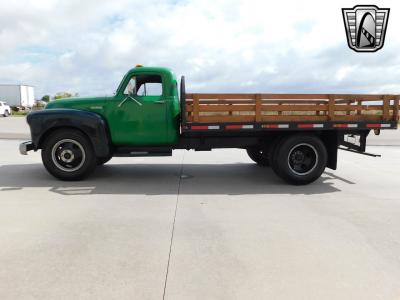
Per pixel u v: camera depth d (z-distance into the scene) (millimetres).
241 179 6473
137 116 6113
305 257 3107
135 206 4613
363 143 6262
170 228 3787
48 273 2781
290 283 2664
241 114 5848
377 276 2791
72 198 4984
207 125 5820
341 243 3428
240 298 2459
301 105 5902
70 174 6027
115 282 2652
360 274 2818
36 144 5965
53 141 5934
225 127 5840
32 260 2996
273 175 6875
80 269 2848
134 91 6141
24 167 7352
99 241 3410
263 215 4289
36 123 5887
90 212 4320
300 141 5914
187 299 2439
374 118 6031
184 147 6387
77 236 3531
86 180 6207
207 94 5770
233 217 4199
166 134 6199
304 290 2568
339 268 2914
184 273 2799
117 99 6090
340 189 5734
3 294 2484
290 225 3924
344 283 2676
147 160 8625
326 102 5938
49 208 4477
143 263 2959
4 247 3252
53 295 2477
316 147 5945
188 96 5762
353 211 4484
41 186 5703
